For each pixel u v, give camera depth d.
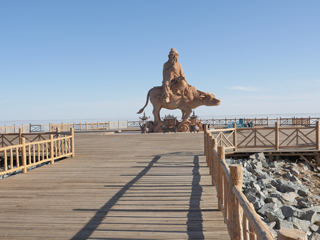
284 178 9.70
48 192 6.09
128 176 7.51
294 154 11.49
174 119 24.61
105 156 11.15
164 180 6.96
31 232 3.98
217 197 5.09
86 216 4.58
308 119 29.59
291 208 6.27
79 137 20.77
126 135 21.38
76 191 6.13
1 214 4.73
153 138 18.22
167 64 25.45
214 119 33.22
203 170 8.09
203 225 4.14
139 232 3.93
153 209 4.87
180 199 5.41
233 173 2.96
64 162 10.03
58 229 4.07
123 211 4.79
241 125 25.52
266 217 6.06
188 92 24.80
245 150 12.04
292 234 1.24
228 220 3.59
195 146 13.57
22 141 8.41
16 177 7.69
